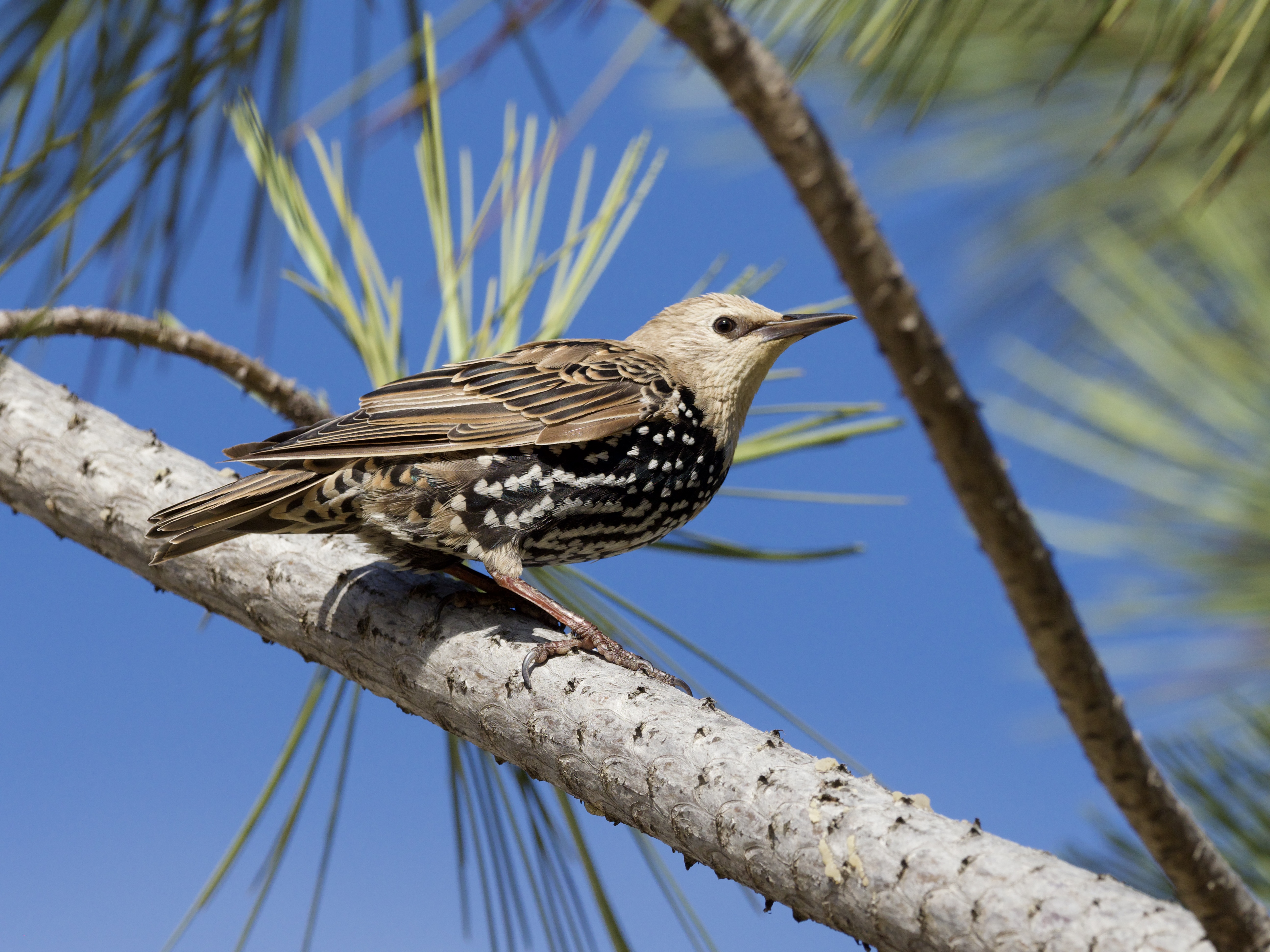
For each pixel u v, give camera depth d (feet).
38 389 14.82
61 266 6.40
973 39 18.40
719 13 6.49
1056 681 7.30
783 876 9.56
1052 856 8.69
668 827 10.46
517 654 12.14
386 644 12.97
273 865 14.05
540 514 14.79
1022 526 6.98
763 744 10.25
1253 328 18.34
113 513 13.97
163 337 14.12
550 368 15.35
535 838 14.32
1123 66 18.40
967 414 6.86
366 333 15.99
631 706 11.10
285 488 13.56
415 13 6.52
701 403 16.03
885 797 9.47
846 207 6.61
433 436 14.46
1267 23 10.80
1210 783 13.92
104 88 6.18
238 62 6.52
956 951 8.54
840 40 17.11
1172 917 8.02
